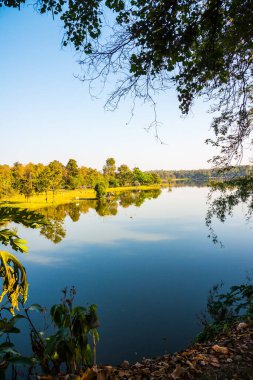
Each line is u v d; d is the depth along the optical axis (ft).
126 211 176.35
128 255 72.08
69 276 55.83
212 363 11.22
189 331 30.94
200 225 112.78
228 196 19.30
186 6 13.17
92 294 45.39
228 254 67.41
